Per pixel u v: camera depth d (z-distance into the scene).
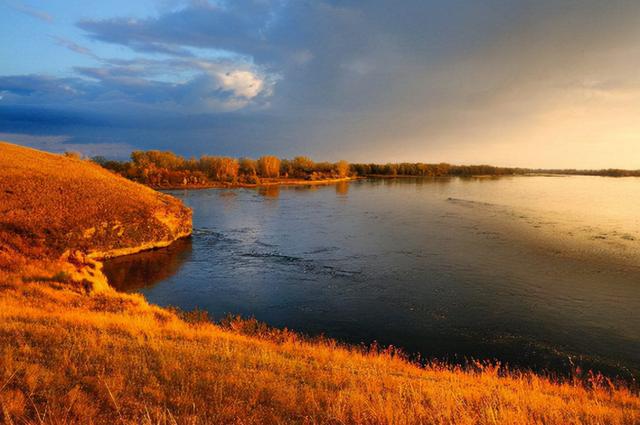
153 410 5.66
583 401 8.55
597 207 57.31
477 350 15.04
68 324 9.95
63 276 16.55
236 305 19.66
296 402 6.53
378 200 67.69
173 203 39.16
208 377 7.23
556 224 42.56
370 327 17.03
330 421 5.85
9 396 5.48
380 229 40.00
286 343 11.91
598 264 26.77
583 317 18.05
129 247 30.14
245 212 52.09
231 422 5.57
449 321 17.66
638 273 24.69
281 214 50.47
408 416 5.94
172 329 11.38
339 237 36.34
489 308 19.12
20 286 14.60
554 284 22.69
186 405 5.98
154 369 7.45
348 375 8.55
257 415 5.86
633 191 89.69
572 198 71.69
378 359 11.20
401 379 8.72
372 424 5.78
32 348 7.68
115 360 7.47
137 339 9.41
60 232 26.39
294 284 22.95
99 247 28.22
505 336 16.19
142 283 23.22
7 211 27.17
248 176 107.31
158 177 88.00
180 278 24.25
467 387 8.73
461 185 111.56
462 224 42.72
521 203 62.97
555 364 13.98
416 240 34.81
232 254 30.36
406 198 71.44
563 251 30.39
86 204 31.45
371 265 26.95
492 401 7.30
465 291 21.55
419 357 13.80
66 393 5.85
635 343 15.57
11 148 46.31
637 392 11.27
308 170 137.50
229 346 10.09
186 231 36.69
